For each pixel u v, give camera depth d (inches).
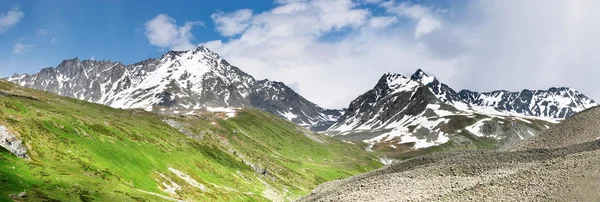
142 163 5334.6
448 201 2313.0
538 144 4146.2
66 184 3713.1
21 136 4345.5
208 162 6953.7
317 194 4229.8
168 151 6358.3
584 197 1969.7
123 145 5526.6
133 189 4291.3
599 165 2193.7
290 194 7524.6
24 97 7657.5
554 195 2063.2
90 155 4766.2
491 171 2896.2
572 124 4124.0
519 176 2369.6
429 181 3014.3
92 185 3917.3
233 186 6427.2
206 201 5152.6
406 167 4372.5
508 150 4340.6
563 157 2508.6
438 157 4443.9
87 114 7180.1
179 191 5113.2
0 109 4874.5
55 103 7800.2
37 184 3533.5
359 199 2942.9
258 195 6515.8
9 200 2999.5
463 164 3346.5
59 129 4980.3
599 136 3639.3
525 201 2081.7
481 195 2272.4
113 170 4722.0
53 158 4311.0
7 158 3774.6
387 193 2908.5
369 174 4862.2
